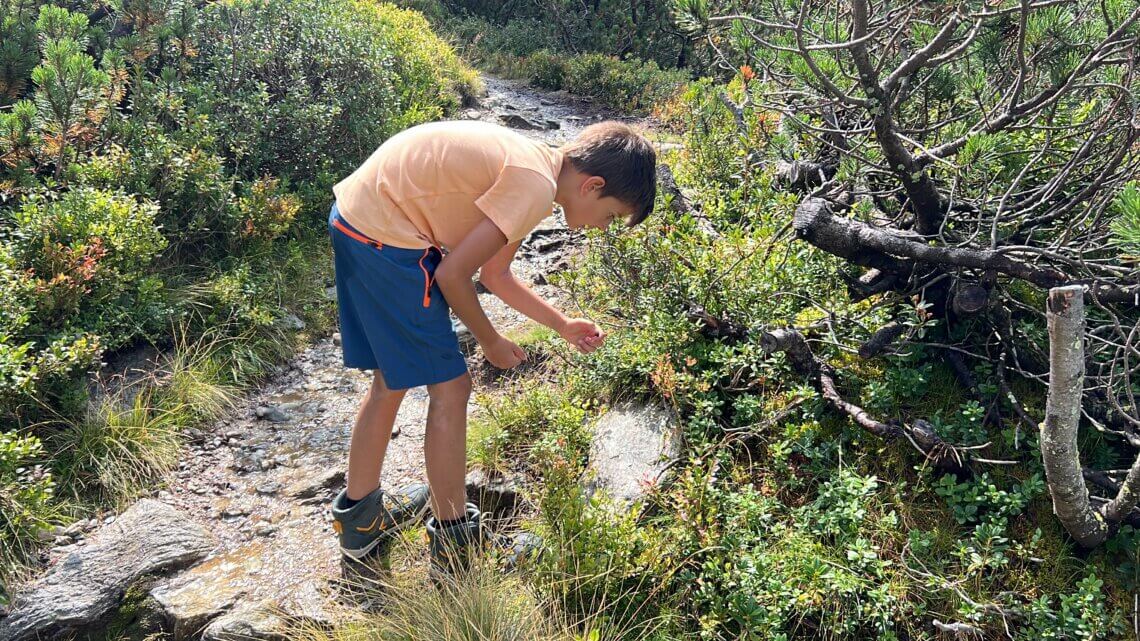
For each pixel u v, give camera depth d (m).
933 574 2.71
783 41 3.82
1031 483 2.86
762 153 4.97
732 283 3.73
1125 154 3.26
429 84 8.39
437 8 13.89
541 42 13.86
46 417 3.51
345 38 6.52
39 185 4.21
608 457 3.23
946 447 2.95
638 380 3.59
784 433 3.16
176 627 2.70
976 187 3.63
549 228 5.70
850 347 3.39
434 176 2.27
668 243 3.79
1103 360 3.21
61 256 3.85
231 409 3.93
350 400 4.07
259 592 2.84
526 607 2.52
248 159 5.54
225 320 4.36
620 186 2.39
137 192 4.44
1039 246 3.45
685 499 2.77
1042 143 3.62
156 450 3.51
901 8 3.60
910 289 3.53
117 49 5.29
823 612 2.57
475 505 3.11
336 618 2.68
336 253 2.48
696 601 2.62
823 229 3.36
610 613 2.61
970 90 3.72
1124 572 2.71
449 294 2.26
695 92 6.00
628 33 14.23
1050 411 2.42
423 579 2.73
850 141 3.92
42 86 4.38
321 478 3.44
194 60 5.90
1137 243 2.23
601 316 4.07
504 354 2.53
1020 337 3.39
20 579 2.85
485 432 3.47
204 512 3.28
